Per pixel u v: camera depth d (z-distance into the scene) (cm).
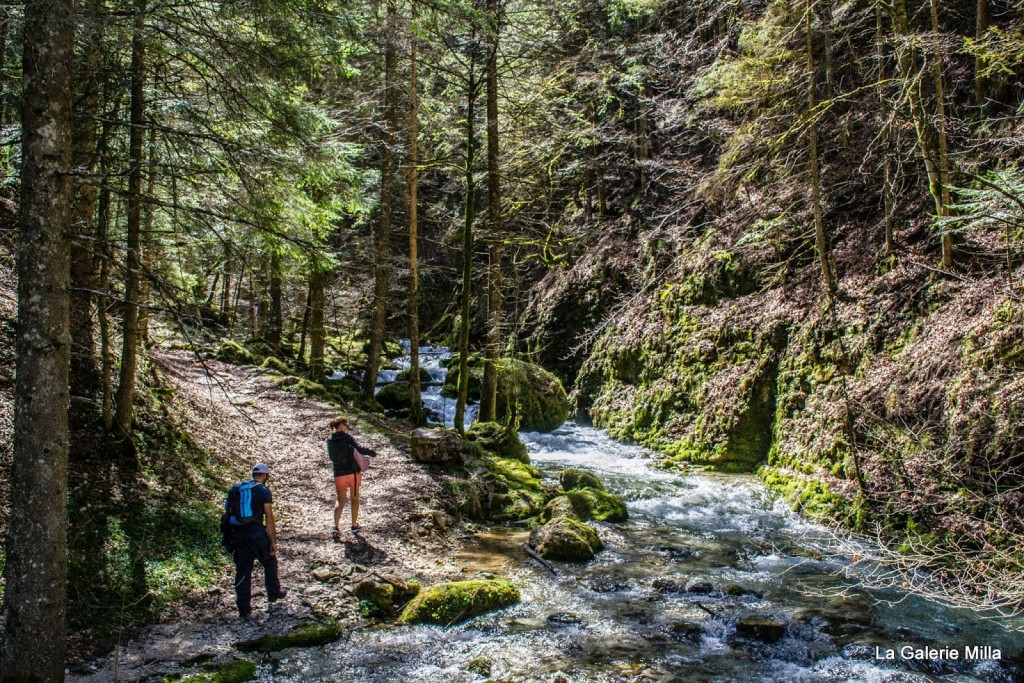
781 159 1625
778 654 729
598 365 2234
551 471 1602
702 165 2238
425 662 711
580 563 1022
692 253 2028
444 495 1259
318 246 908
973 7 1492
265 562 814
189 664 678
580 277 2473
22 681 525
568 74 1911
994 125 1334
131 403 1017
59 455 546
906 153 1340
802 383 1480
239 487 805
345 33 903
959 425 1024
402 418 1938
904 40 1159
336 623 792
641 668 698
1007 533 871
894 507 1055
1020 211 846
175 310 676
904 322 1288
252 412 1577
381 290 1970
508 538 1147
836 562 1012
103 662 670
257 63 889
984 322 1064
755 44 1538
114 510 884
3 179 976
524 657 723
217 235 797
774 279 1672
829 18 1551
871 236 1527
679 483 1475
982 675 680
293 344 2936
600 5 2061
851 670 691
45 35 538
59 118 545
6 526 750
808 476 1299
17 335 541
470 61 1484
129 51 935
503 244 1714
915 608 838
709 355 1781
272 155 837
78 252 1167
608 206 2698
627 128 2569
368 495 1214
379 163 1848
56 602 543
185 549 886
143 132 923
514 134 1792
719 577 958
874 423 1198
